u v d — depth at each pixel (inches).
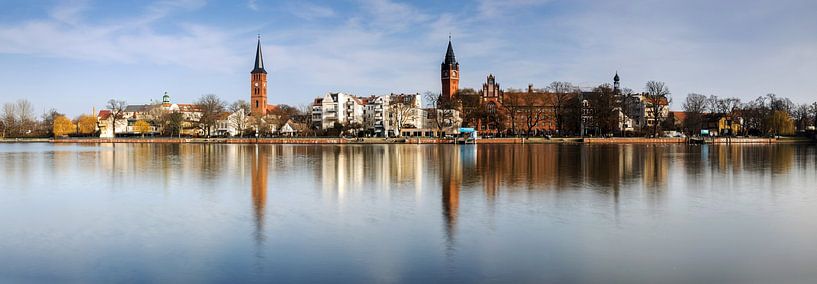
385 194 1699.1
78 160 3324.3
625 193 1713.8
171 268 916.0
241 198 1617.9
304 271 896.9
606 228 1194.0
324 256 980.6
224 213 1370.6
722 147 5457.7
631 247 1038.4
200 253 1000.2
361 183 1990.7
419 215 1339.8
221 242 1074.7
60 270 911.0
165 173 2394.2
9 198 1646.2
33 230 1191.6
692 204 1504.7
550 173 2361.0
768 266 925.2
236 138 7101.4
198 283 845.8
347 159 3363.7
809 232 1159.0
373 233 1147.3
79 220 1295.5
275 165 2844.5
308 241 1081.4
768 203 1529.3
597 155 3774.6
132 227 1213.1
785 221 1273.4
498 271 898.1
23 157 3686.0
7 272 901.2
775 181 2064.5
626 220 1279.5
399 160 3250.5
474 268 913.5
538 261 951.0
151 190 1812.3
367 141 6707.7
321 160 3272.6
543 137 7135.8
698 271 900.0
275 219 1293.1
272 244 1058.7
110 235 1138.7
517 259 962.1
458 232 1155.3
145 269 913.5
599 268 914.7
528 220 1277.1
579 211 1391.5
